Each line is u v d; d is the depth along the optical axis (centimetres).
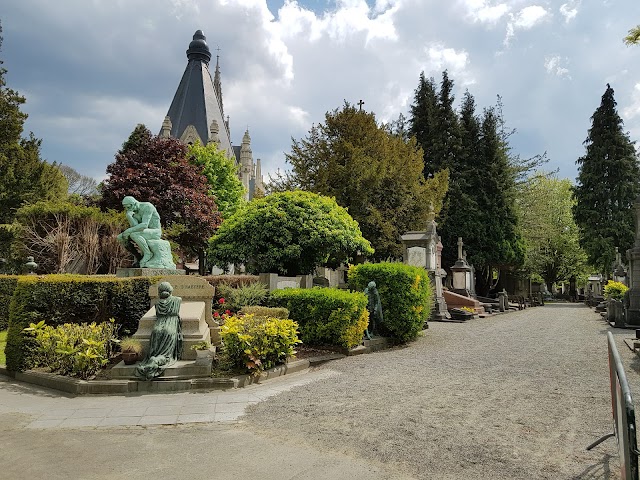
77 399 664
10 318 836
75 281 921
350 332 1012
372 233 2820
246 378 743
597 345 1144
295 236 1772
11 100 2811
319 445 461
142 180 2391
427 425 519
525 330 1535
